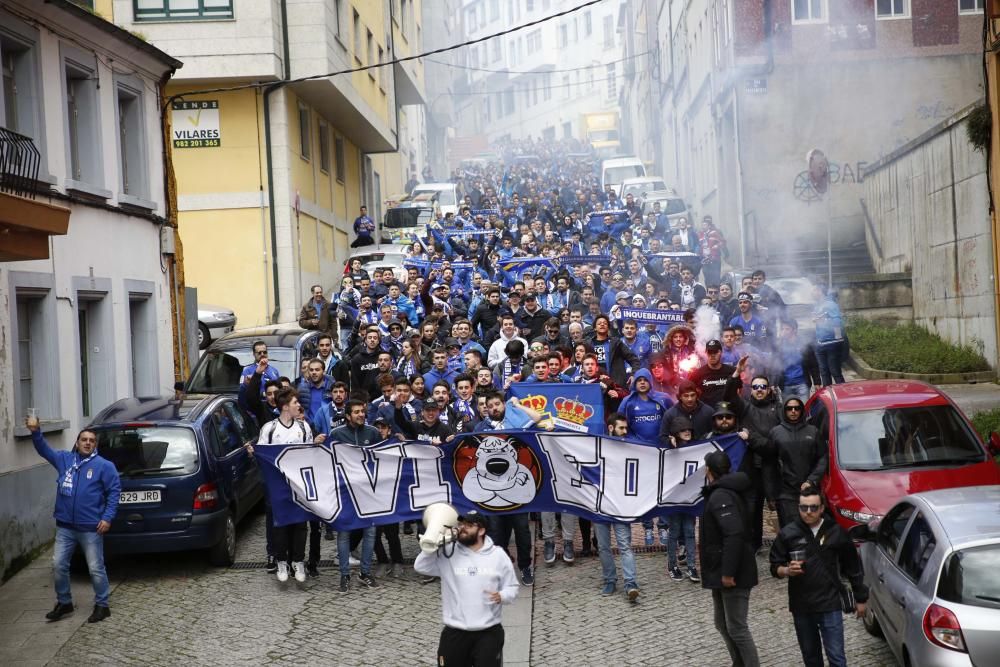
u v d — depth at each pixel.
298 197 29.06
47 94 14.98
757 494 11.77
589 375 13.33
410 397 13.29
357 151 40.34
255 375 13.80
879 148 29.77
